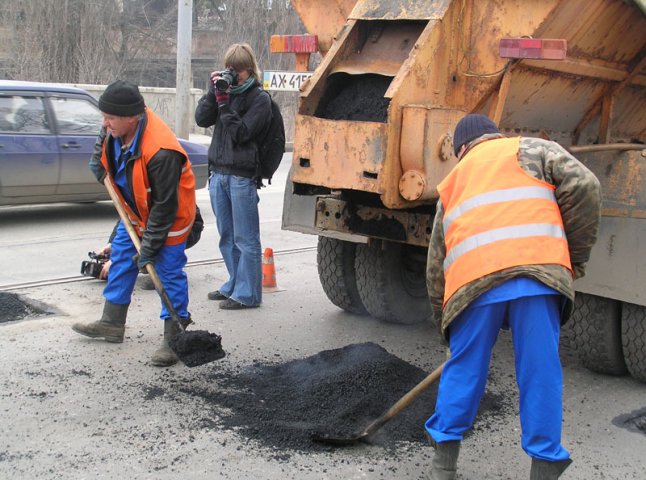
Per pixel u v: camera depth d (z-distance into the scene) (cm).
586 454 376
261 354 496
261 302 617
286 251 817
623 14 470
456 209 316
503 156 316
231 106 561
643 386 467
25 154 879
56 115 907
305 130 440
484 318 306
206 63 3081
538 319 299
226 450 361
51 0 2589
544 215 305
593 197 306
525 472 355
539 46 404
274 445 367
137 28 2947
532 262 299
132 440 367
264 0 2728
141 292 627
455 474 340
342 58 462
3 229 872
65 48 2669
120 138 446
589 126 557
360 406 401
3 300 583
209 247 820
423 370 477
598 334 466
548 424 303
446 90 442
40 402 406
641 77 544
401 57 448
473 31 438
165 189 442
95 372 451
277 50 543
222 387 435
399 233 465
